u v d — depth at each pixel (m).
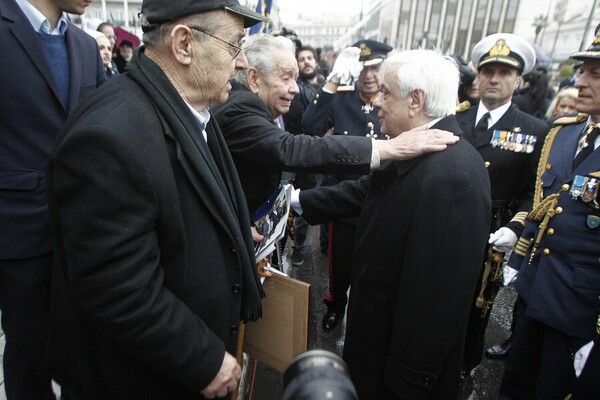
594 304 1.42
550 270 1.55
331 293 2.60
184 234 0.92
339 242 2.43
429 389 1.23
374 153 1.22
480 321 2.00
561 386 1.56
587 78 1.44
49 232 1.43
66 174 0.79
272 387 2.10
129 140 0.80
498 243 1.81
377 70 2.60
